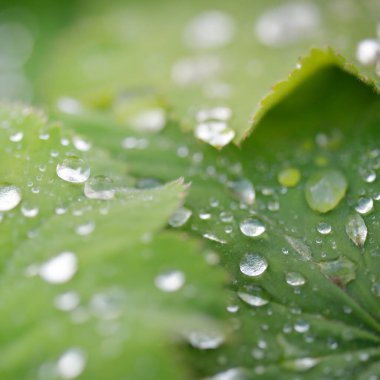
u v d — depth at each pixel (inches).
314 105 9.0
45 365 7.7
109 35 10.4
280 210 8.6
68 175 8.4
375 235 8.5
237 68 9.7
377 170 8.7
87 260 8.0
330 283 8.3
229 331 8.1
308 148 8.9
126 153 9.1
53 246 8.1
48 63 10.5
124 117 9.5
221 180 8.8
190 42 10.1
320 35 9.8
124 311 7.8
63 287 7.9
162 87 9.7
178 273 7.9
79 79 10.1
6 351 7.8
